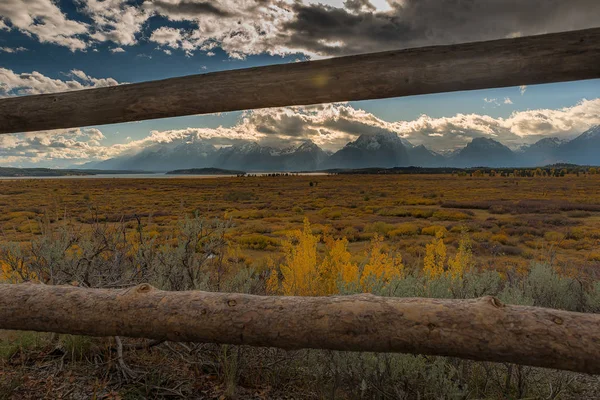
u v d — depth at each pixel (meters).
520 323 1.32
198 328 1.55
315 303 1.53
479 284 3.56
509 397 2.72
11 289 1.78
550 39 1.74
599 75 1.73
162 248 3.77
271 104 2.10
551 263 5.06
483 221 34.03
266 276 4.75
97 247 3.55
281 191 94.69
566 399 2.80
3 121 2.36
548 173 140.00
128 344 3.12
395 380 2.71
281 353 3.25
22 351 2.89
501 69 1.78
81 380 2.59
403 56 1.90
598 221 32.91
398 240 23.02
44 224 3.63
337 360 2.69
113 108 2.23
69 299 1.69
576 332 1.27
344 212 48.53
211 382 2.85
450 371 2.72
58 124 2.36
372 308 1.45
